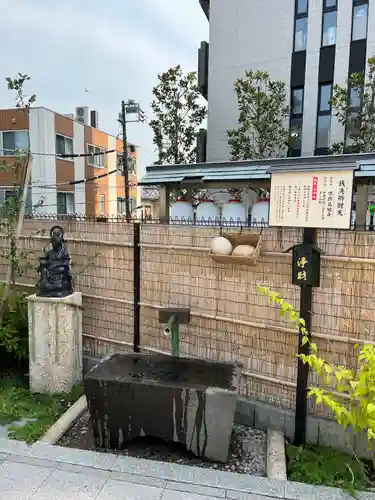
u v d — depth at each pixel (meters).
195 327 3.79
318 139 8.57
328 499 2.45
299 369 3.22
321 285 3.15
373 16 7.79
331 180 2.79
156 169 4.74
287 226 2.98
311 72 8.45
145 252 4.04
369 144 7.30
